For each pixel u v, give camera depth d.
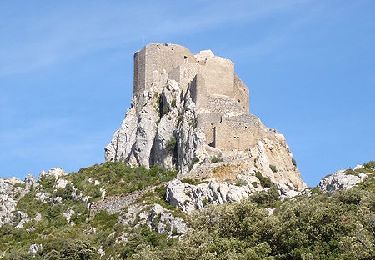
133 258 125.50
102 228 164.50
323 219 118.25
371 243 110.00
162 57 195.88
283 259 114.69
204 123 177.62
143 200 167.62
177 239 148.75
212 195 158.38
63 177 190.12
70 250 155.38
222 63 192.12
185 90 190.38
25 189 189.88
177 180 164.25
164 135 184.25
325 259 111.56
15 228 175.62
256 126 178.75
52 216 178.38
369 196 129.12
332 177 157.38
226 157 172.25
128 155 192.12
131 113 196.50
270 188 159.75
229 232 122.25
